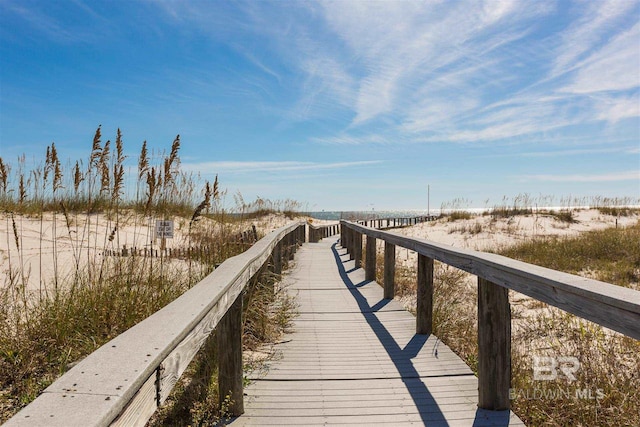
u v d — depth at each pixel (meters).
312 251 13.09
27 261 6.50
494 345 2.77
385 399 2.96
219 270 2.67
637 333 1.51
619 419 2.65
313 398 2.96
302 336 4.36
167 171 5.16
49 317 3.49
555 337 4.36
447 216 26.30
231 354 2.68
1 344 3.15
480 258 2.78
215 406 2.71
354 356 3.79
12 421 0.84
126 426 1.03
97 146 4.77
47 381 2.85
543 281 2.07
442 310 4.98
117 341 1.31
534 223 20.31
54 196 4.79
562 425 2.75
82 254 7.15
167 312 1.67
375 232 6.67
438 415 2.73
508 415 2.73
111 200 5.67
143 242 8.49
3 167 5.04
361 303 5.79
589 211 22.92
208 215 7.62
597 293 1.70
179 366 1.46
